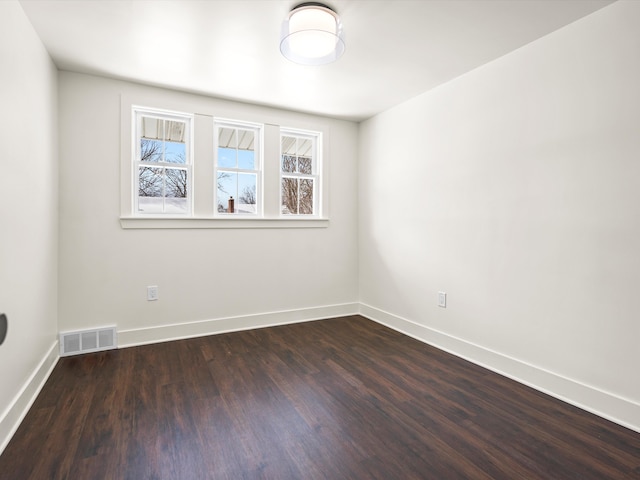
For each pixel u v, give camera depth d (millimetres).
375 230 3988
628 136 1915
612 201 1982
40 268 2342
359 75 2920
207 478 1517
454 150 2988
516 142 2488
